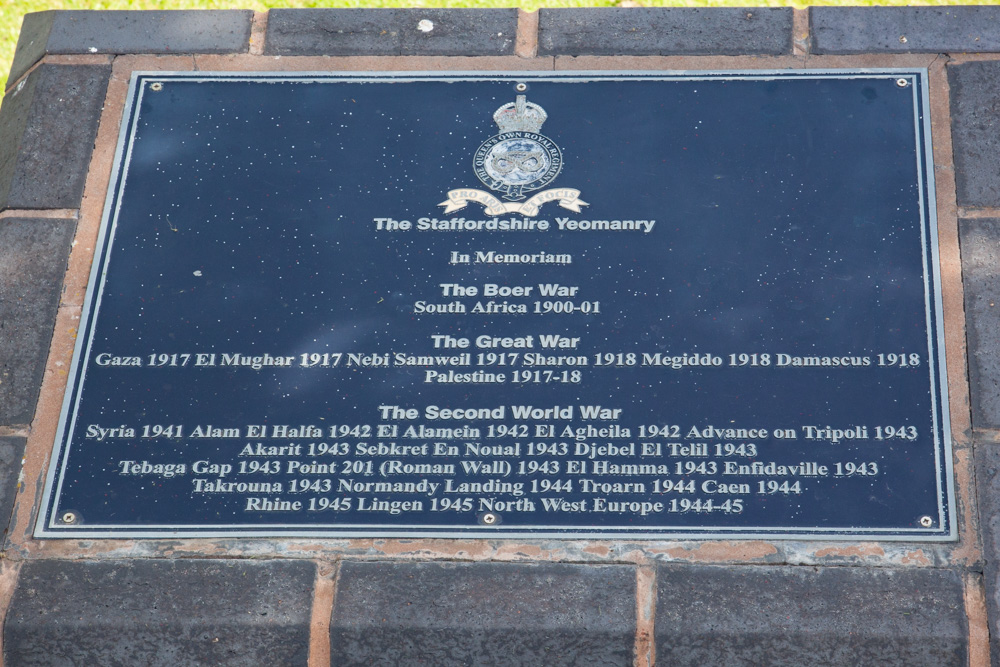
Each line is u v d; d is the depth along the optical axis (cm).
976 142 140
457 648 125
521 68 146
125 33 149
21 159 143
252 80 146
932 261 135
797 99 143
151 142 143
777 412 131
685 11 148
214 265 138
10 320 136
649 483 129
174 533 128
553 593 126
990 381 131
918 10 147
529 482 129
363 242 139
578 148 142
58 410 132
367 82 146
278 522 128
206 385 133
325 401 132
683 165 141
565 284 136
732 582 126
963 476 128
